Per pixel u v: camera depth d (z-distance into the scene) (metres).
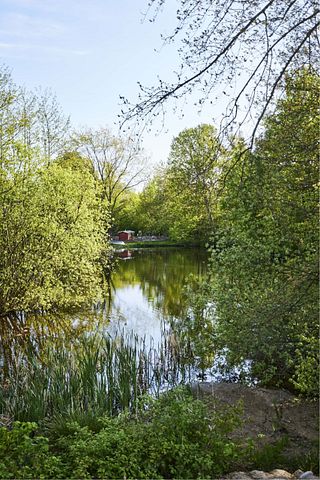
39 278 15.15
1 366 9.73
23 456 4.38
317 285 6.49
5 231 14.88
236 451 5.38
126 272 27.31
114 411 7.41
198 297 10.60
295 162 6.33
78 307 16.88
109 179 39.09
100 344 10.22
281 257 8.11
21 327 13.83
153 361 9.98
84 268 17.52
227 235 9.23
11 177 14.98
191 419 5.12
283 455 6.00
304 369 7.30
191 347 10.55
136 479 4.34
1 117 16.06
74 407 6.90
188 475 4.55
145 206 47.41
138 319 14.92
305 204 6.59
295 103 6.22
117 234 53.25
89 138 37.75
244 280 8.24
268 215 6.96
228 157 5.52
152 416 5.73
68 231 16.31
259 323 6.91
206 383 8.65
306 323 7.06
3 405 7.02
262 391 8.09
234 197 6.20
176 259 34.75
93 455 4.61
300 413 7.30
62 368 7.71
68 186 16.91
